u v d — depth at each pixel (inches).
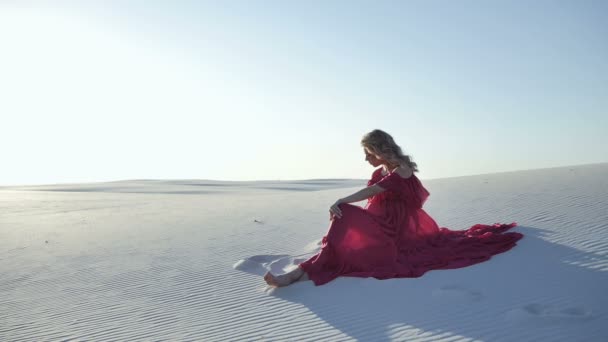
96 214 690.8
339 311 186.4
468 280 201.3
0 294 265.1
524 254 228.5
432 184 667.4
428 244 241.9
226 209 622.2
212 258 307.9
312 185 1839.3
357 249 220.8
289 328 177.3
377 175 242.1
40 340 190.9
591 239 240.8
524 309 168.7
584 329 150.3
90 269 306.7
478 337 153.1
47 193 1567.4
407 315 175.0
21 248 404.8
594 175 534.3
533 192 425.7
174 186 1897.1
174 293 240.2
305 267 223.0
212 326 188.9
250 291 228.7
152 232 443.5
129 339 183.3
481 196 443.2
